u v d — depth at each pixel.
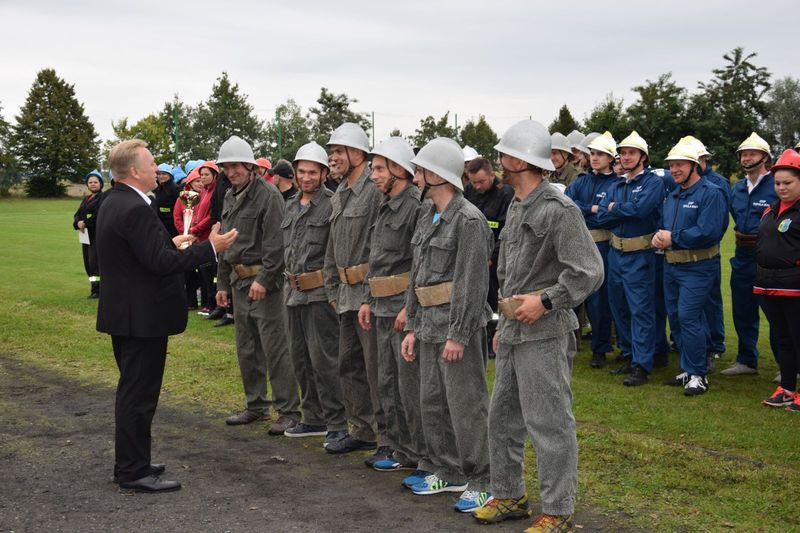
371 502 4.99
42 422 6.79
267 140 43.78
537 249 4.29
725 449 5.70
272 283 6.36
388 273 5.38
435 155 4.80
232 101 50.28
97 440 6.30
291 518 4.72
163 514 4.79
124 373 5.18
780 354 6.82
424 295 4.94
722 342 8.70
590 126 30.48
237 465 5.73
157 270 5.00
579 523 4.55
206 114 49.75
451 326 4.71
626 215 7.65
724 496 4.86
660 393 7.31
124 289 5.09
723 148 29.53
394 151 5.28
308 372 6.38
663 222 7.52
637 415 6.56
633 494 4.94
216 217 10.63
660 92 29.83
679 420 6.38
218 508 4.89
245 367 6.76
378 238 5.39
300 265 6.11
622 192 7.93
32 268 17.73
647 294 7.71
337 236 5.77
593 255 4.18
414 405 5.35
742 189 7.97
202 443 6.27
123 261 5.09
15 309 12.40
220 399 7.51
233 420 6.76
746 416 6.50
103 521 4.69
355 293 5.71
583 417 6.54
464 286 4.68
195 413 7.10
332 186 9.45
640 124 29.48
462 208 4.79
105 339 10.13
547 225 4.23
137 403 5.17
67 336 10.33
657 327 8.47
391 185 5.35
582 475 5.26
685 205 7.33
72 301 13.05
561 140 9.48
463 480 5.16
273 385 6.55
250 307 6.61
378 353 5.53
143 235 5.00
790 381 6.78
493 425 4.60
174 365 8.70
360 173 5.75
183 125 49.97
